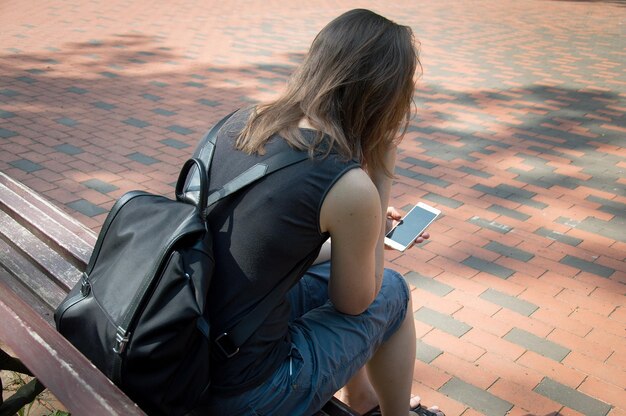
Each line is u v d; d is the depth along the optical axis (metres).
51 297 2.05
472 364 3.04
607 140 6.27
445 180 5.16
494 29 12.12
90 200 4.45
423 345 3.16
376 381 1.99
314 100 1.52
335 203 1.46
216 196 1.53
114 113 6.25
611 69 9.22
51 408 2.66
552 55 10.01
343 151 1.50
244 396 1.56
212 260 1.44
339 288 1.60
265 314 1.52
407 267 3.84
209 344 1.47
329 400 1.80
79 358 1.28
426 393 2.85
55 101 6.50
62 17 10.79
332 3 14.26
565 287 3.69
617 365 3.06
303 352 1.65
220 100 6.91
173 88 7.23
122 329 1.41
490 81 8.29
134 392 1.43
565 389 2.90
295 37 10.45
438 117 6.73
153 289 1.41
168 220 1.51
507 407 2.78
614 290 3.68
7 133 5.55
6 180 2.68
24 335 1.35
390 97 1.57
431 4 14.91
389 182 1.74
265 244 1.48
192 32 10.36
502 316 3.40
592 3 16.33
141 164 5.11
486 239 4.22
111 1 12.58
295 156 1.48
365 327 1.76
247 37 10.23
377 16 1.61
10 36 9.20
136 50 8.90
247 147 1.54
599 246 4.19
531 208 4.72
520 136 6.27
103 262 1.58
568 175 5.37
